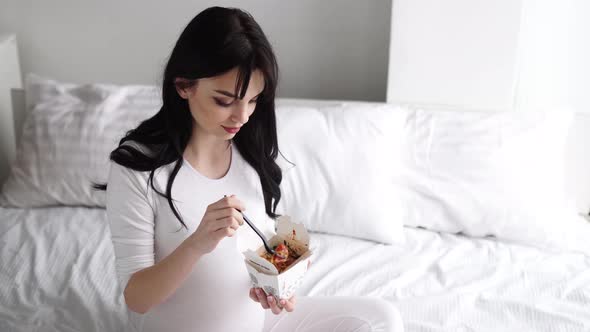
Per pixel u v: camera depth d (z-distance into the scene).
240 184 1.18
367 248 1.79
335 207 1.83
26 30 2.49
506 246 1.80
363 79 2.37
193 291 1.09
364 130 1.88
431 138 1.91
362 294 1.54
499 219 1.81
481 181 1.84
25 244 1.73
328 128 1.89
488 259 1.72
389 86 2.09
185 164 1.11
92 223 1.88
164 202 1.07
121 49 2.48
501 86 1.99
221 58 0.93
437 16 1.96
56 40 2.50
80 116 2.00
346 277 1.62
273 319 1.25
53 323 1.38
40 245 1.73
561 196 1.85
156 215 1.08
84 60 2.51
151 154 1.07
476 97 2.03
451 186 1.86
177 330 1.12
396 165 1.91
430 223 1.89
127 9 2.41
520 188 1.81
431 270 1.67
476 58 1.98
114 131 1.98
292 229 1.08
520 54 2.00
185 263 0.98
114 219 1.07
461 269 1.67
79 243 1.75
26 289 1.53
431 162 1.90
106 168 1.96
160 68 2.48
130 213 1.06
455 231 1.89
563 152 1.92
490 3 1.91
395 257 1.73
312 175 1.85
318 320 1.22
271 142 1.20
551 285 1.58
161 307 1.11
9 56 2.35
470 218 1.84
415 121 1.95
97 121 1.99
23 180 1.98
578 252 1.76
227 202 0.96
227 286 1.10
